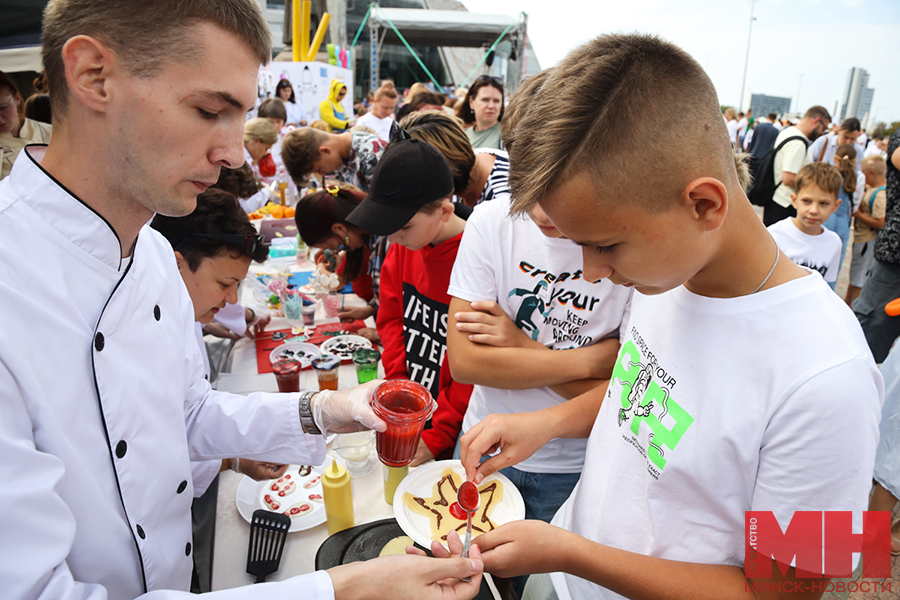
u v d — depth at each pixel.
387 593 0.78
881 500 2.24
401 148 1.63
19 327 0.71
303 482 1.46
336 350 2.29
